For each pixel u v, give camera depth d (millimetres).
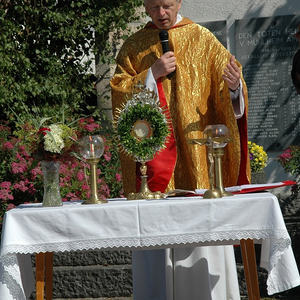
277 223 4785
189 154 6195
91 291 8406
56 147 5184
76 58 11609
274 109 11539
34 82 11148
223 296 6199
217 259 6160
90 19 11320
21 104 11023
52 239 4836
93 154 5297
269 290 4852
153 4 6047
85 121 10602
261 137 11578
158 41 6480
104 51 11641
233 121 6055
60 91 11328
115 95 6211
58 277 8422
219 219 4859
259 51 11562
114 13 11344
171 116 6309
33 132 5359
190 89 6262
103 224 4848
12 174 9414
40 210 4855
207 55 6340
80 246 4828
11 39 10930
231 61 5844
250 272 5219
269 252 5023
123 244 4824
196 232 4848
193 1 11680
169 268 6148
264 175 10750
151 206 4859
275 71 11531
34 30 11320
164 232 4844
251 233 4836
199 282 6094
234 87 5914
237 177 6137
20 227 4824
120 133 5496
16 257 4824
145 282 6379
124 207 4859
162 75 5941
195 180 6172
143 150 5430
